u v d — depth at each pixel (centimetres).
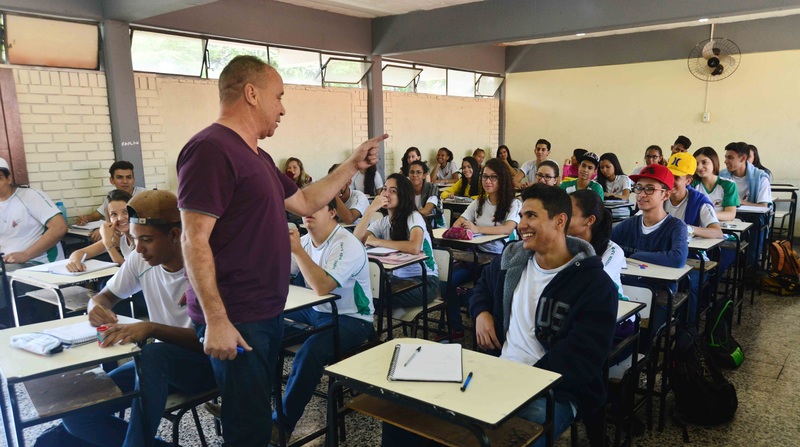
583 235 230
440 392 133
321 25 652
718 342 308
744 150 489
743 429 244
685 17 477
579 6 530
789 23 698
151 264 191
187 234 142
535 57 943
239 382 155
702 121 781
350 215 473
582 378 165
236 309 153
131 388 194
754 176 489
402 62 793
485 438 120
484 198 404
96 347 166
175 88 539
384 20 695
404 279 321
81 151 468
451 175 832
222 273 151
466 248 386
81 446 197
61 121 455
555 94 927
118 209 295
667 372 250
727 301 316
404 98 805
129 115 488
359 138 738
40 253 365
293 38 625
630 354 231
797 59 697
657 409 266
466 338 357
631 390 218
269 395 165
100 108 477
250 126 159
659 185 293
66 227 383
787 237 654
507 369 147
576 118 909
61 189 459
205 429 252
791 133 712
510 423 146
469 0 603
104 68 477
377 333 283
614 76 859
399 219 330
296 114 656
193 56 553
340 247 235
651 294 232
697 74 777
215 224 149
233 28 568
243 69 156
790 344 343
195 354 181
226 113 157
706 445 233
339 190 196
